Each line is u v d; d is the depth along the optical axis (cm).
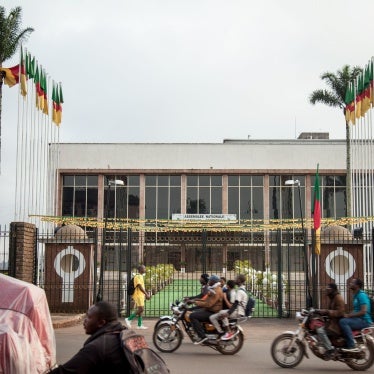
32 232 2069
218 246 6162
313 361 1277
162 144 6619
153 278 3347
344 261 2194
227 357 1322
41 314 782
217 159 6606
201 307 1368
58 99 3209
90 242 2212
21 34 3616
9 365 678
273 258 5844
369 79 3027
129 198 6588
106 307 523
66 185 6594
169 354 1355
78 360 490
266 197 6556
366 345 1170
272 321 2111
